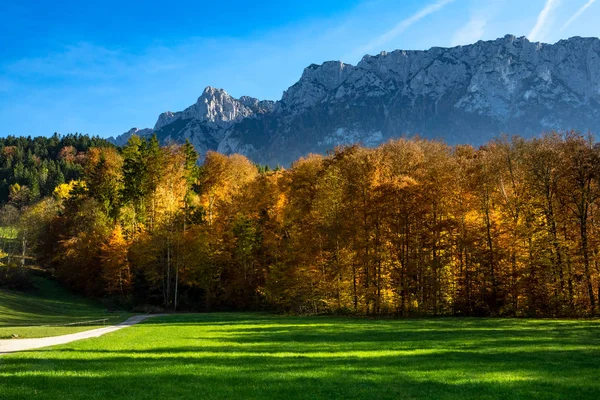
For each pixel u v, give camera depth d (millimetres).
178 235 66938
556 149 44031
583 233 41500
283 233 64938
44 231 86625
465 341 24156
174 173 79188
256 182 76688
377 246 47000
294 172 68812
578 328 30094
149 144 79188
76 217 79438
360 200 49719
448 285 46156
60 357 18500
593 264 41219
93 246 71875
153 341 25094
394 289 46188
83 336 28297
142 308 61219
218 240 67438
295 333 29234
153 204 75188
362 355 19422
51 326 36469
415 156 56094
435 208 47656
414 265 45156
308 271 49938
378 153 57719
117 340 25562
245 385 13477
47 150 198250
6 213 91875
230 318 46281
